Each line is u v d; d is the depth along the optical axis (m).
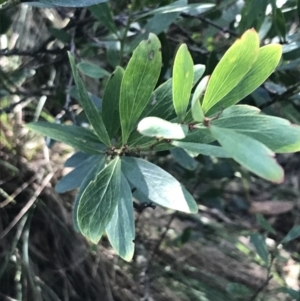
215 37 0.74
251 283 0.72
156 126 0.22
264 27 0.56
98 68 0.46
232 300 0.66
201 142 0.28
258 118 0.24
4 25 0.58
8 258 0.56
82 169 0.39
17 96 0.69
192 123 0.24
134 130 0.30
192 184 0.80
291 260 0.80
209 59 0.51
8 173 0.62
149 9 0.59
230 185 1.00
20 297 0.54
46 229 0.61
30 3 0.43
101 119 0.32
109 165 0.28
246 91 0.23
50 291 0.56
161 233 0.75
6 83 0.66
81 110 0.60
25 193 0.62
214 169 0.73
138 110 0.28
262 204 0.92
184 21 0.65
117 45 0.57
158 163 0.72
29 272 0.56
